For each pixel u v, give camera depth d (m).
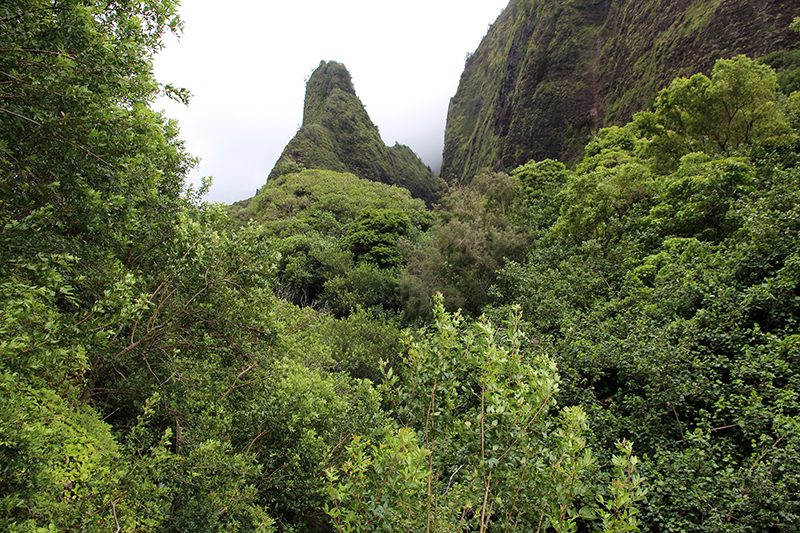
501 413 3.21
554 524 2.92
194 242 4.86
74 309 4.50
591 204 15.11
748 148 14.30
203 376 5.18
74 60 3.47
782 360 5.86
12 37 3.17
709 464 5.35
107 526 3.15
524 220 19.72
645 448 6.41
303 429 5.94
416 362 3.62
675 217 11.45
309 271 26.64
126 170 4.09
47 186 3.44
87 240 4.39
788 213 7.77
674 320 8.09
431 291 17.91
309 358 9.96
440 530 3.34
